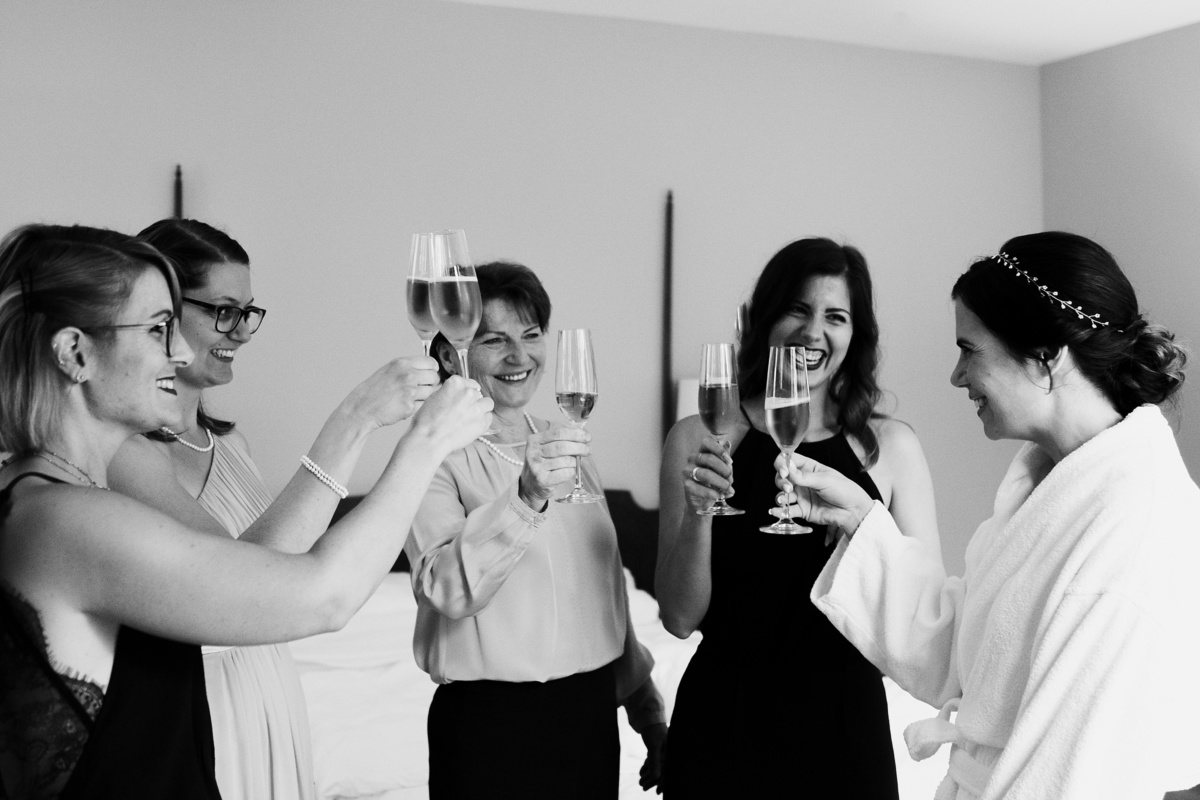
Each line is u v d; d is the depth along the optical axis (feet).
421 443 4.30
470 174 15.21
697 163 16.17
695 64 16.11
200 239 5.80
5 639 3.63
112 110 13.85
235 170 14.30
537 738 6.27
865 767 6.40
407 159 14.96
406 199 14.96
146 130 13.98
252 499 6.21
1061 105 17.49
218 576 3.74
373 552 4.06
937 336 17.43
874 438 6.89
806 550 6.50
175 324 4.08
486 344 6.70
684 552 6.34
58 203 13.71
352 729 9.91
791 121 16.58
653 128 15.97
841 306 6.69
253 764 5.56
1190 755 4.01
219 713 5.46
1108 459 4.32
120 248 3.96
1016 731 4.10
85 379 3.91
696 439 6.90
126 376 3.92
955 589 5.37
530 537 5.95
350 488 14.76
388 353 14.93
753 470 6.75
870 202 17.02
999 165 17.67
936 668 5.35
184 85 14.10
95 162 13.82
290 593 3.82
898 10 15.16
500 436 6.85
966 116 17.47
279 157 14.46
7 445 3.89
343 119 14.69
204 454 5.99
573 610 6.45
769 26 16.02
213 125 14.20
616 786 6.68
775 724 6.39
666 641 12.85
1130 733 3.96
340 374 14.75
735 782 6.42
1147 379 4.44
